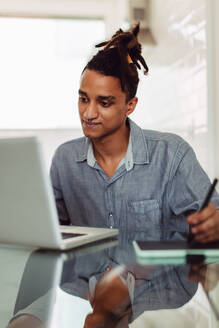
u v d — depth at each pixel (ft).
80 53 9.78
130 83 4.33
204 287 1.93
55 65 9.68
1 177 2.79
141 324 1.50
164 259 2.51
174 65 8.57
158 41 9.28
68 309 1.68
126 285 1.98
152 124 9.73
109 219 4.75
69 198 4.99
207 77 7.23
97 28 10.05
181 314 1.59
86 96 4.17
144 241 2.93
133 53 4.48
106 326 1.51
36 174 2.66
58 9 9.71
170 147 4.73
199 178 4.51
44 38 9.63
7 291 1.97
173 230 3.80
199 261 2.45
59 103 9.71
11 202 2.83
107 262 2.46
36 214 2.78
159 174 4.68
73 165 4.91
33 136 2.59
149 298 1.80
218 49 7.08
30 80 9.59
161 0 8.99
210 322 1.51
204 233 2.77
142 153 4.69
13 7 9.50
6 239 3.04
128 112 4.61
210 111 7.25
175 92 8.58
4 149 2.68
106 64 4.09
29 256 2.75
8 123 9.52
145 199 4.67
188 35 7.91
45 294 1.91
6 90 9.51
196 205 4.24
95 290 1.93
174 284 1.97
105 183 4.75
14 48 9.51
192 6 7.69
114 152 4.68
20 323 1.60
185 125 8.23
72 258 2.63
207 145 7.35
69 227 3.78
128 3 9.33
